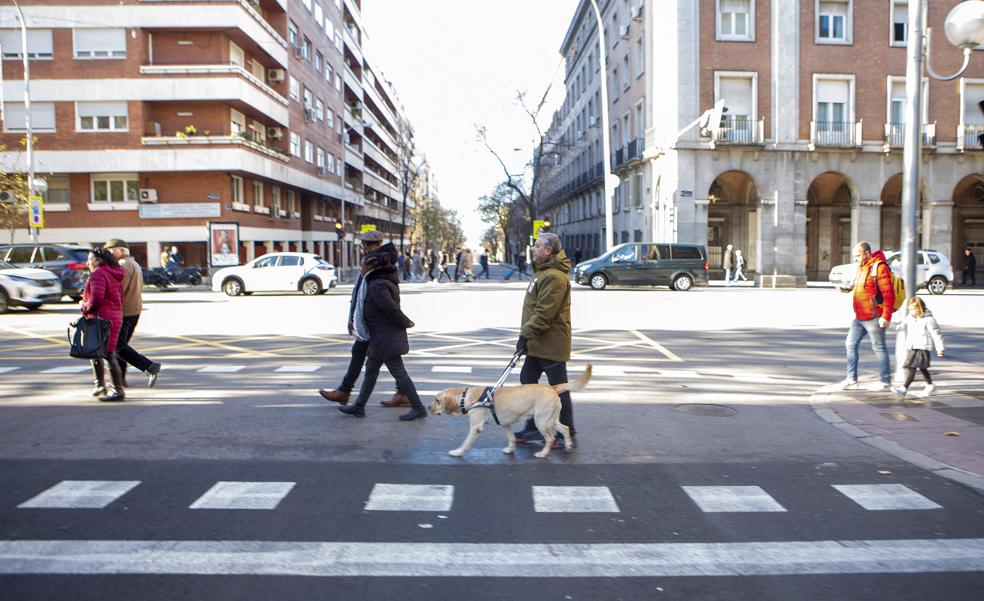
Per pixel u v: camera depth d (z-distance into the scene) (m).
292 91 40.69
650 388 9.38
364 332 7.58
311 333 14.72
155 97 31.81
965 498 5.34
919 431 7.24
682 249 28.56
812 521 4.85
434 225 92.25
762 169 32.62
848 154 33.03
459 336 14.27
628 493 5.38
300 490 5.31
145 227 32.72
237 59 34.62
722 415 7.95
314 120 44.69
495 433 7.07
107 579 3.82
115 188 32.72
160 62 32.66
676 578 3.96
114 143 31.81
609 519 4.84
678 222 32.22
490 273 55.44
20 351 11.99
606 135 30.48
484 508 5.01
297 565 4.03
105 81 31.70
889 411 8.09
